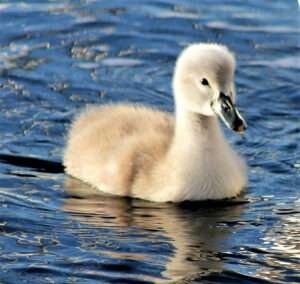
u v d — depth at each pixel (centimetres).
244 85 1867
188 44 2008
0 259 1293
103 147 1573
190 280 1248
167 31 2056
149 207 1469
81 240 1348
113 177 1528
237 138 1688
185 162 1501
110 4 2162
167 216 1436
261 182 1546
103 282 1242
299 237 1367
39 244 1335
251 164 1605
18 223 1395
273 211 1451
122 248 1326
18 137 1667
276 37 2045
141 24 2075
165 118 1617
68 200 1486
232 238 1363
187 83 1502
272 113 1773
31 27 2052
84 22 2075
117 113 1634
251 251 1326
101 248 1326
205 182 1493
